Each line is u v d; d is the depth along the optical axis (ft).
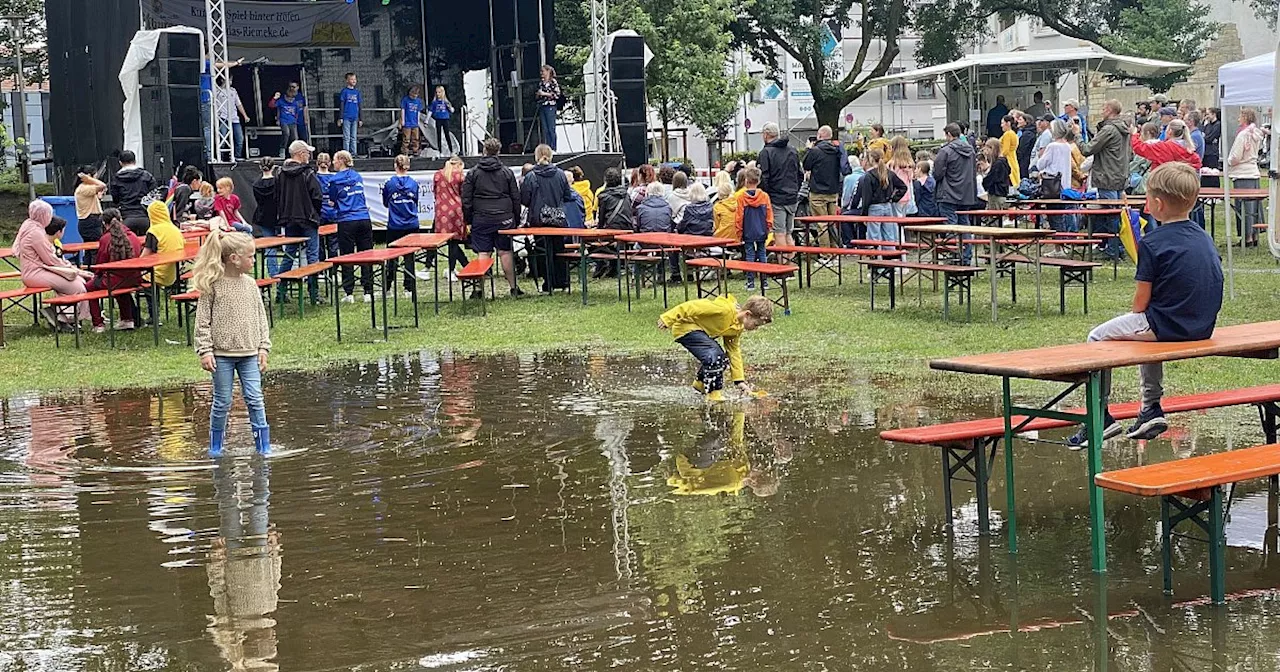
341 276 55.83
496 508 22.48
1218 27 120.16
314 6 80.18
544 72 81.41
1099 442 18.17
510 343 42.14
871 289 46.52
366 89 87.04
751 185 51.96
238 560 19.97
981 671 14.82
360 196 54.44
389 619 17.20
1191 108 71.82
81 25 76.74
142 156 69.31
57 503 23.61
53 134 83.46
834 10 128.06
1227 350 18.71
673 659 15.49
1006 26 159.43
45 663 16.03
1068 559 18.80
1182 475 16.65
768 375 34.71
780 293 51.62
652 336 42.19
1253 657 14.92
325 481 24.70
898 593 17.53
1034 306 45.42
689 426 28.63
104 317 51.13
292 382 36.22
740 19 120.26
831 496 22.52
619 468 25.07
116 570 19.61
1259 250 59.62
